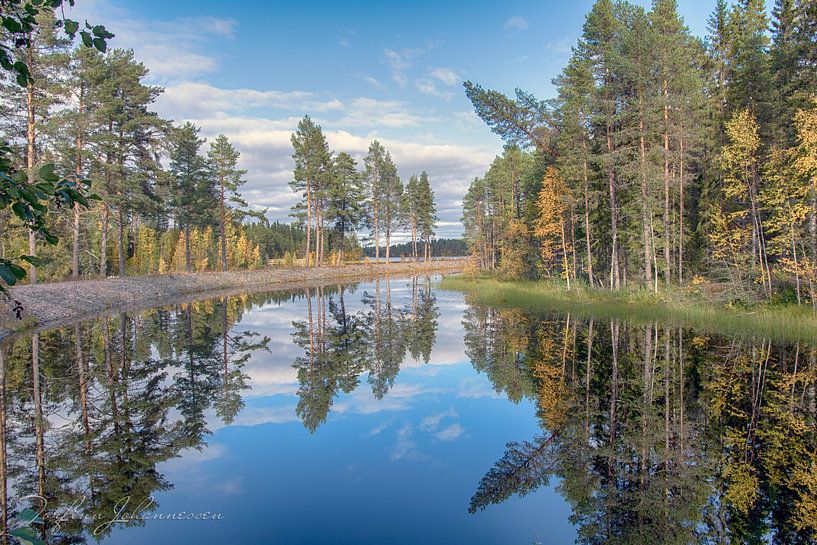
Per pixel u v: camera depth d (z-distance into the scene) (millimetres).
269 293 36594
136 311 24188
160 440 7996
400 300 31203
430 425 8805
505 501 5949
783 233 19703
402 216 68938
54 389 10758
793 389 10414
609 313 21344
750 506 5777
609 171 24156
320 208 54438
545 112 23953
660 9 22391
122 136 29688
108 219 31500
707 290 22609
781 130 21750
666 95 21188
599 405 9695
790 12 23641
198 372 12625
